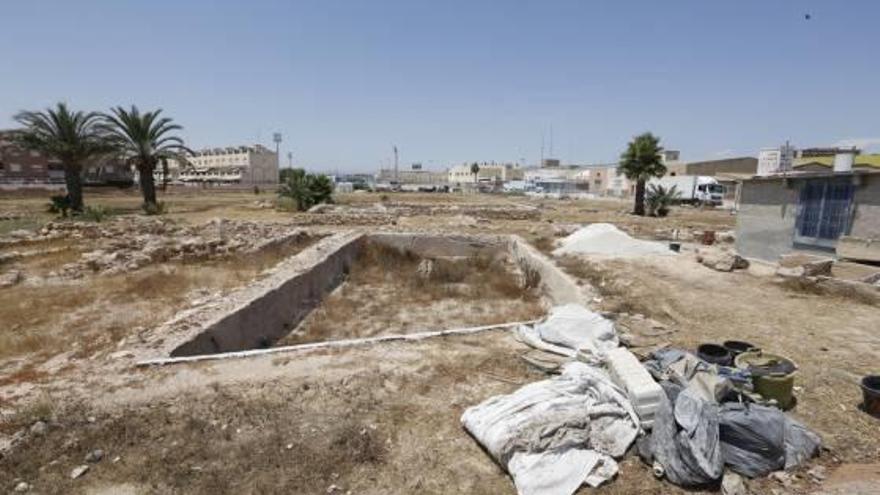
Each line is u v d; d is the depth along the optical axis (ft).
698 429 12.82
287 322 31.73
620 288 33.09
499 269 50.88
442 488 12.31
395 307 35.76
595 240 47.75
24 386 17.52
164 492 12.16
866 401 15.62
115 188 192.65
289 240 56.65
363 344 21.84
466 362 19.85
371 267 50.93
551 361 19.40
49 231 59.36
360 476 12.75
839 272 34.50
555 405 14.25
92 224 63.82
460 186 303.89
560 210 114.52
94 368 19.11
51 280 37.17
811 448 13.34
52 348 22.54
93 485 12.42
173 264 44.65
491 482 12.51
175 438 14.38
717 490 12.17
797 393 17.03
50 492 12.14
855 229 36.11
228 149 380.17
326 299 37.88
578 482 12.10
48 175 196.03
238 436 14.51
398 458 13.51
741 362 17.11
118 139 93.66
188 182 305.12
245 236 57.62
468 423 14.56
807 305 28.63
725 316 26.50
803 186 40.19
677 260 42.78
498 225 76.02
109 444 14.05
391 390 17.40
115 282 36.60
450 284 44.11
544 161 392.47
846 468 12.90
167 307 29.78
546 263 41.24
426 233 60.59
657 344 21.62
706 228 75.00
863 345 21.88
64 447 13.83
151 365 19.22
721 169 178.60
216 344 23.72
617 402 14.57
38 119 89.56
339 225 74.69
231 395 16.92
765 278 35.94
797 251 40.98
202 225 67.26
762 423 12.95
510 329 24.09
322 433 14.65
